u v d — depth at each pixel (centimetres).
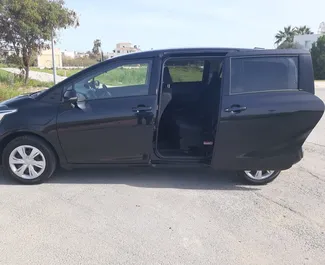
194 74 497
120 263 282
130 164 444
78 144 430
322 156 617
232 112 412
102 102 426
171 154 463
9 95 1202
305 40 6006
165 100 479
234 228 344
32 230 330
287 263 289
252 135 420
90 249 301
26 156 434
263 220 362
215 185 460
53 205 384
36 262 281
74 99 417
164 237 324
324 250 309
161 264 282
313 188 455
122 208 382
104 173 492
